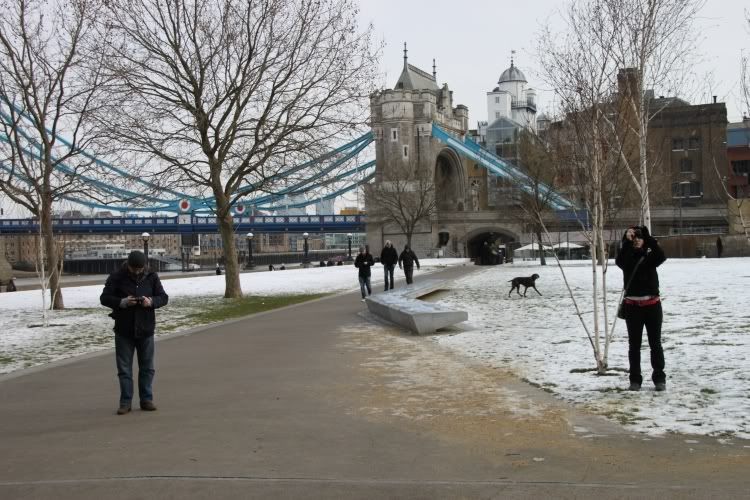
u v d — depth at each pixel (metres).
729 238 56.16
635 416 7.34
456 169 118.12
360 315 19.58
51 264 24.55
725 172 84.06
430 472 5.80
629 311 8.51
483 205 120.94
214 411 8.29
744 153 86.19
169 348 14.12
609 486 5.23
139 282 8.56
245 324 18.25
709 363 9.86
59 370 11.74
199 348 13.95
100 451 6.69
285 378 10.34
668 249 58.41
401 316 15.80
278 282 39.00
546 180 46.16
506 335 14.00
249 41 26.91
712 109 83.88
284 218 104.25
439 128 109.19
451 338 14.01
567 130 23.77
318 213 112.50
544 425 7.18
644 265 8.46
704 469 5.59
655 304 8.43
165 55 26.69
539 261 66.94
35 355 13.71
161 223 103.31
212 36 26.80
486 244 74.38
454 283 32.72
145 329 8.50
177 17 26.73
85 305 26.59
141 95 26.42
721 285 23.31
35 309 24.88
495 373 10.09
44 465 6.28
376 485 5.44
